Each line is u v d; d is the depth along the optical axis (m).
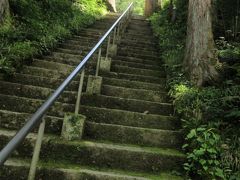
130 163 3.79
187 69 6.05
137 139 4.31
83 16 11.22
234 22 7.93
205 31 5.88
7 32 6.56
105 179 3.36
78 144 3.77
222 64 5.80
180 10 11.08
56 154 3.71
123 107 5.13
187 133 4.29
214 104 4.72
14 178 3.25
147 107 5.17
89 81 5.15
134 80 6.42
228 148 3.84
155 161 3.84
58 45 7.77
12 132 3.91
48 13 9.53
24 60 5.98
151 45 9.48
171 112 5.18
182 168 3.85
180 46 8.26
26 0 8.39
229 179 3.55
